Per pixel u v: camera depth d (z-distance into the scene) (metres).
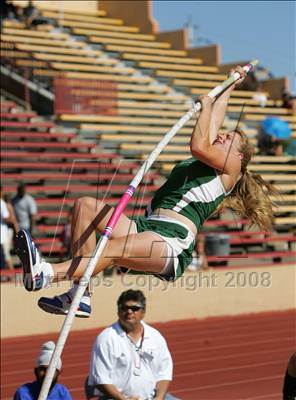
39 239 24.55
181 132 32.50
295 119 36.62
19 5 35.62
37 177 27.66
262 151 33.41
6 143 28.52
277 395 16.59
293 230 30.86
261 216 9.21
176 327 23.27
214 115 9.05
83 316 8.50
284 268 26.02
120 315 11.01
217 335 22.38
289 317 25.14
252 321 24.39
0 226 22.28
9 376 17.75
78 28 37.59
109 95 32.41
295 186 31.30
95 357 11.02
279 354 20.31
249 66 9.12
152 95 34.19
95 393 11.07
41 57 33.38
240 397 16.41
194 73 37.47
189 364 19.19
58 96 31.36
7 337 21.17
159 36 39.22
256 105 36.25
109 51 36.69
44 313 21.67
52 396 10.74
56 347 7.78
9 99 32.47
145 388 11.08
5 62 33.19
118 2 39.91
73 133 31.05
